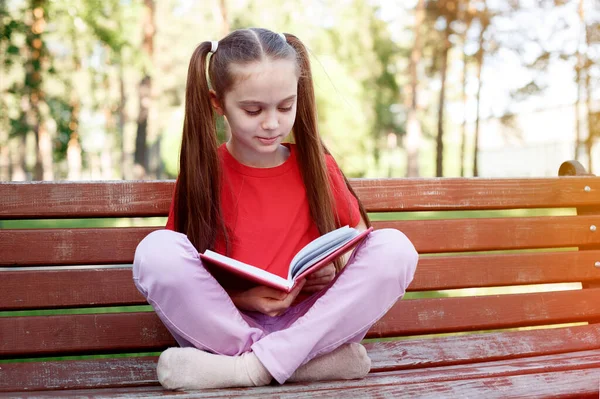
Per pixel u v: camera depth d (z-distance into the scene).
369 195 2.44
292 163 2.21
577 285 5.57
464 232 2.52
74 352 2.15
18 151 25.52
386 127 28.36
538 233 2.60
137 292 2.21
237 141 2.16
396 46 25.59
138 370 2.13
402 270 1.83
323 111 18.72
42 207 2.15
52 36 13.18
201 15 23.16
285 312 2.01
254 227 2.10
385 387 1.77
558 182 2.65
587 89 18.75
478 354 2.36
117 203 2.22
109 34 13.45
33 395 1.79
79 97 17.17
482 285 2.51
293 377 1.83
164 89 24.19
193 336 1.81
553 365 2.00
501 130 25.56
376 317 1.85
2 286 2.11
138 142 18.91
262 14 20.73
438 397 1.76
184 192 2.11
